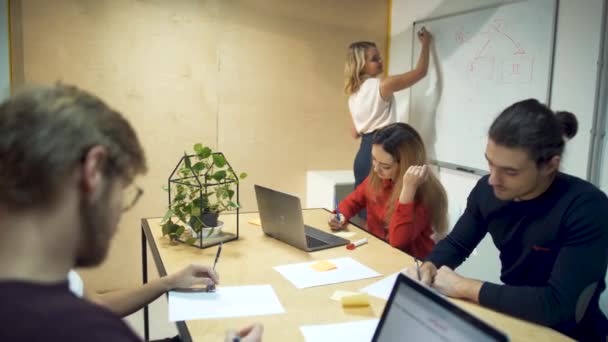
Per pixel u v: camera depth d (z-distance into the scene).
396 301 1.01
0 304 0.52
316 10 3.57
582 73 2.26
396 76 3.11
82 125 0.58
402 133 2.27
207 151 1.96
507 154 1.25
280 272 1.65
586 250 1.28
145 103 3.30
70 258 0.61
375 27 3.75
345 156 3.85
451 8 3.07
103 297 1.42
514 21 2.61
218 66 3.41
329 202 3.39
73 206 0.59
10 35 2.96
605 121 2.17
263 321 1.29
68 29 3.07
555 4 2.37
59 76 3.09
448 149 3.15
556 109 2.40
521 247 1.48
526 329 1.27
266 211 2.03
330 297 1.45
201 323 1.27
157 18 3.24
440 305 0.91
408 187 2.09
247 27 3.44
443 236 2.23
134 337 0.61
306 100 3.66
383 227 2.40
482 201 1.59
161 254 1.84
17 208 0.56
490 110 2.79
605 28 2.14
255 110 3.55
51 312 0.53
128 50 3.21
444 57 3.14
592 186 1.37
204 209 1.99
